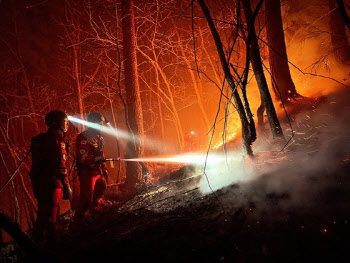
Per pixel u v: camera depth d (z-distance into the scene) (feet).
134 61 24.70
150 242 9.72
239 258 7.65
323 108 18.94
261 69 14.16
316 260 6.89
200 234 9.37
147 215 13.21
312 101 20.70
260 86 14.44
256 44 13.60
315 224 8.07
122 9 24.95
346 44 24.75
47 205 12.84
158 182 21.30
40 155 13.08
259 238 8.23
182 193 14.89
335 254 6.88
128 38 24.70
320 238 7.50
